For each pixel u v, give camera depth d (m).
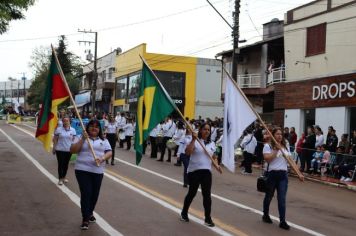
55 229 8.08
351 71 22.72
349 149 18.52
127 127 25.41
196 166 8.80
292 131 21.38
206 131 8.88
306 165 19.75
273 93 31.42
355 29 23.00
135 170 16.72
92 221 8.64
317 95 24.86
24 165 16.56
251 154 18.38
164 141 20.78
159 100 9.27
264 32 36.16
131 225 8.56
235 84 9.49
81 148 8.17
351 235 9.02
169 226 8.62
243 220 9.57
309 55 26.16
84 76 69.69
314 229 9.29
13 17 16.73
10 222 8.49
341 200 13.57
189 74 46.78
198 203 11.08
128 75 50.88
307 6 26.53
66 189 11.95
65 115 12.97
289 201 12.66
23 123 54.00
